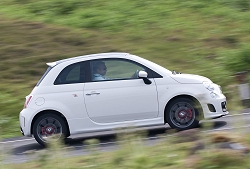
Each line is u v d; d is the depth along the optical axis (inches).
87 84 1018.7
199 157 651.5
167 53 1765.5
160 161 676.1
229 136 692.1
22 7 2236.7
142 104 1008.9
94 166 693.9
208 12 2103.8
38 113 1019.3
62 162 696.4
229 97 1349.7
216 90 1033.5
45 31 1943.9
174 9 2144.4
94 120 1013.2
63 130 1020.5
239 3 2187.5
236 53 1621.6
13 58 1755.7
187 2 2206.0
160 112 1010.1
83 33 1935.3
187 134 792.9
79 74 1027.9
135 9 2153.1
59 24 2048.5
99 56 1034.1
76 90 1016.2
